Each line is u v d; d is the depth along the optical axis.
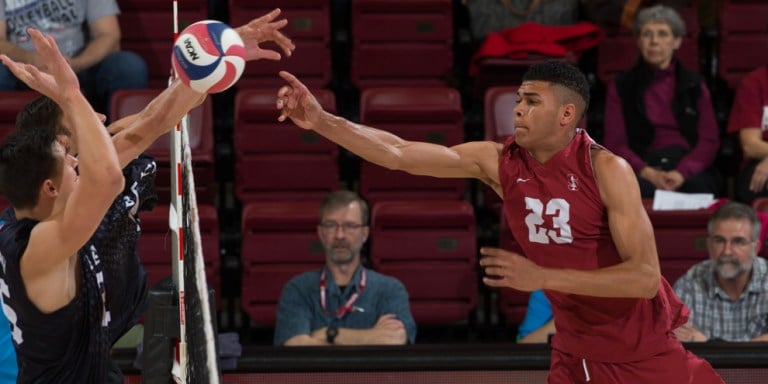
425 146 10.86
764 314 15.39
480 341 18.12
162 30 20.97
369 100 19.33
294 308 15.35
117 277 9.34
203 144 18.73
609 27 21.22
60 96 7.60
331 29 21.81
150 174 9.95
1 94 18.58
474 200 19.89
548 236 10.77
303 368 12.73
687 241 17.28
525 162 10.73
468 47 21.81
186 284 8.80
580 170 10.46
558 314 11.30
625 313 11.00
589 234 10.63
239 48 7.81
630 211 10.23
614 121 19.50
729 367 12.89
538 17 21.14
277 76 20.86
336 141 10.53
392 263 17.23
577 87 10.40
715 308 15.50
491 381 12.90
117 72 19.67
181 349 8.36
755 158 19.38
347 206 15.28
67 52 19.75
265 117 18.95
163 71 21.05
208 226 17.17
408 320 15.40
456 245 17.22
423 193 19.16
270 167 19.05
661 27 19.14
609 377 11.33
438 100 19.34
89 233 7.84
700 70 22.16
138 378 12.38
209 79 7.74
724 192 20.27
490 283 9.83
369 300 15.41
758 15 21.38
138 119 8.81
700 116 19.36
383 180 19.09
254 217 17.17
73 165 8.72
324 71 20.86
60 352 8.70
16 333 8.70
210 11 21.70
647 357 11.20
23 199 8.45
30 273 8.21
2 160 8.43
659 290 11.09
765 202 17.55
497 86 20.70
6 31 19.55
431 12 20.94
